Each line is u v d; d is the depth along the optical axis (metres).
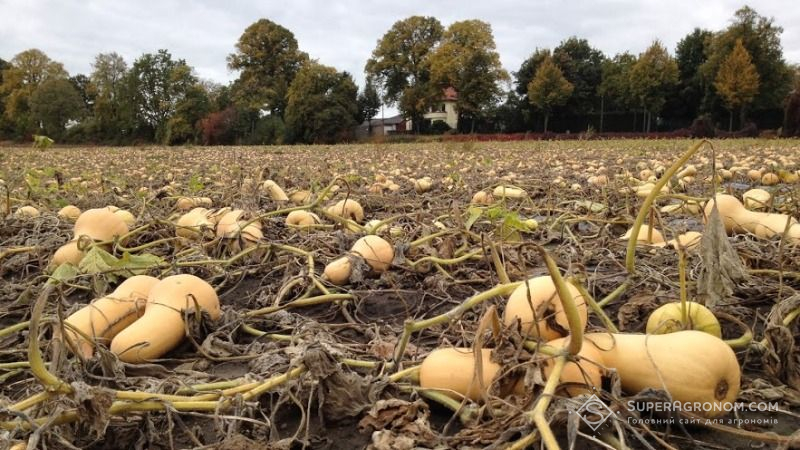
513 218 1.58
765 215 1.83
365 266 1.51
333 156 8.90
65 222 2.30
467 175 4.40
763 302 1.27
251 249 1.68
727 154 6.46
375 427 0.81
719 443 0.78
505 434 0.66
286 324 1.30
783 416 0.85
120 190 3.53
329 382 0.83
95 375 0.96
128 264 1.58
